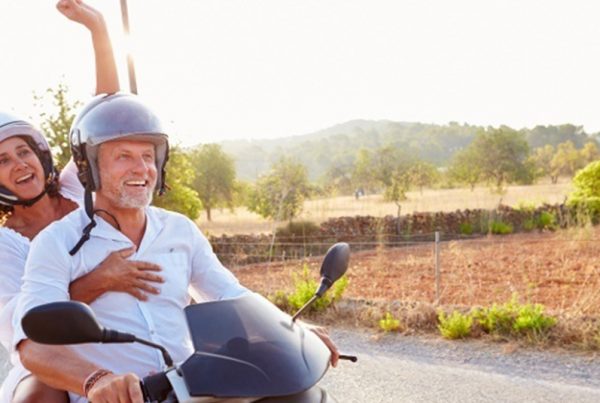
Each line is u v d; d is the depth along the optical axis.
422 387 6.26
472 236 19.81
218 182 45.75
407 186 32.06
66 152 13.81
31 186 3.54
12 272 3.08
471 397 5.96
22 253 3.13
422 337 7.93
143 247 2.78
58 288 2.60
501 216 21.03
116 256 2.70
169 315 2.74
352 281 12.28
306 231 17.73
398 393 6.13
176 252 2.87
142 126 2.62
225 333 2.28
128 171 2.64
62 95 13.87
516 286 11.19
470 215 21.20
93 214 2.74
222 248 16.36
